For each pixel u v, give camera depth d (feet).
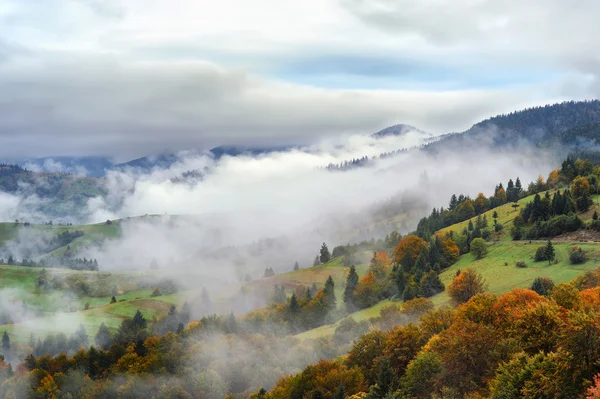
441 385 241.96
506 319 275.18
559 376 183.93
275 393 346.74
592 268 483.10
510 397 192.54
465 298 471.62
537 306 243.40
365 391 305.94
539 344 230.07
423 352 275.80
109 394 486.79
